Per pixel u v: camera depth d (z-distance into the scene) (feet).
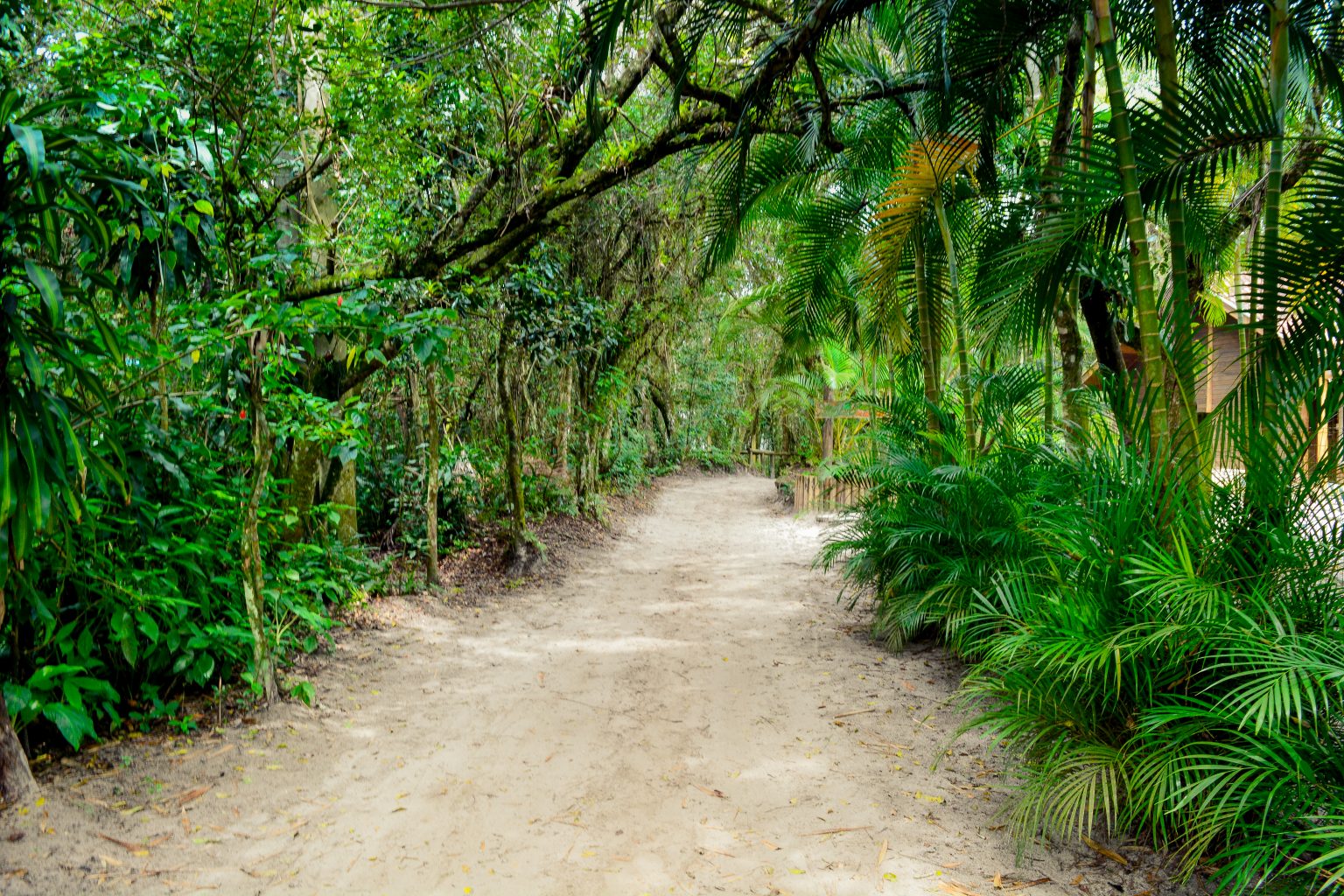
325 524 18.78
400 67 17.49
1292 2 12.84
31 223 7.70
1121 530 8.73
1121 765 7.97
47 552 10.12
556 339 26.27
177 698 12.27
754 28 18.79
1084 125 14.83
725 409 70.54
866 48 18.43
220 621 12.80
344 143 16.34
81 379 8.22
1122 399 10.32
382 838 8.54
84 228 7.91
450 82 19.01
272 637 13.20
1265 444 8.32
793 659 15.83
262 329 11.73
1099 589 8.87
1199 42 14.32
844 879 7.72
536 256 23.25
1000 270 12.35
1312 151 12.56
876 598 18.01
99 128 10.06
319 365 18.94
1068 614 8.81
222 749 10.78
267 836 8.55
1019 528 13.29
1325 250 8.51
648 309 38.32
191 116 14.01
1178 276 9.80
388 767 10.45
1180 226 9.86
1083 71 18.01
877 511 17.06
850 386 39.58
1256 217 16.33
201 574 11.89
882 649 16.48
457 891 7.52
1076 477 10.46
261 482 12.33
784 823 8.90
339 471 20.52
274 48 14.82
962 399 16.99
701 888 7.58
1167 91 9.91
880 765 10.55
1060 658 8.21
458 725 12.07
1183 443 9.42
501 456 30.66
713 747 11.22
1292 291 8.70
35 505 7.32
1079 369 16.40
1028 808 8.61
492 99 20.02
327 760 10.64
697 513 43.52
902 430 17.66
